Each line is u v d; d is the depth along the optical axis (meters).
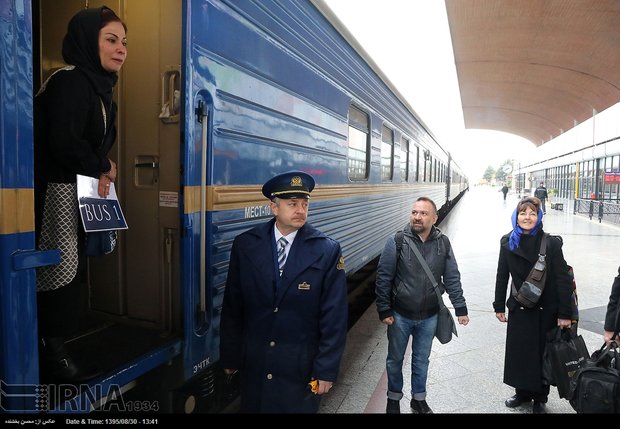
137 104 2.33
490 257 10.09
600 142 21.95
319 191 3.96
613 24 14.48
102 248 1.93
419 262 3.17
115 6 2.38
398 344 3.27
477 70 23.33
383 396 3.63
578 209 23.02
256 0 2.77
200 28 2.24
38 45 2.58
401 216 8.02
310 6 3.65
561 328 3.18
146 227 2.34
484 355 4.50
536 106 29.73
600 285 7.34
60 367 1.80
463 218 20.11
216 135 2.40
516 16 15.48
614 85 19.22
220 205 2.46
